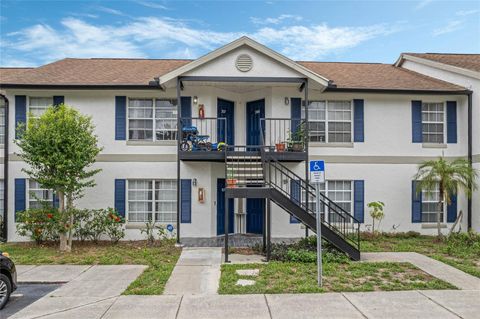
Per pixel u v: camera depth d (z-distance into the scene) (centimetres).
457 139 1427
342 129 1422
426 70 1599
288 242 1270
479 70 1359
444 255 1050
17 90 1322
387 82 1443
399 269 890
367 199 1403
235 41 1233
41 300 704
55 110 1219
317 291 734
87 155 1150
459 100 1428
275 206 1378
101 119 1347
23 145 1112
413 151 1416
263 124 1409
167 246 1198
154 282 810
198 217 1347
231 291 738
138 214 1362
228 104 1451
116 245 1227
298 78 1259
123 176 1345
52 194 1338
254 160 1240
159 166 1352
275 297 705
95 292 749
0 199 1352
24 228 1213
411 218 1408
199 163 1351
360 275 841
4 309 669
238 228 1445
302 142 1278
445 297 703
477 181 1343
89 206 1332
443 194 1284
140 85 1297
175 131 1373
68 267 949
